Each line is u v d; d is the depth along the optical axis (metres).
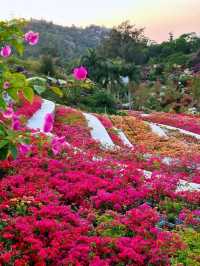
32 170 12.10
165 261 8.26
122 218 9.85
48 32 151.88
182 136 33.44
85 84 5.32
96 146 19.89
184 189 13.16
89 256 8.03
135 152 20.39
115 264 8.16
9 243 8.18
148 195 11.84
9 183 11.06
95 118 31.83
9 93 4.80
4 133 5.01
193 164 20.28
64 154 13.90
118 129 30.56
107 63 63.56
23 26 5.07
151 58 107.88
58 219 9.50
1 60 4.95
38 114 25.14
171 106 61.31
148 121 39.97
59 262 7.73
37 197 10.30
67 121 27.52
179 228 10.03
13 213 9.50
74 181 12.05
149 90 68.06
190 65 93.00
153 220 10.02
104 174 12.99
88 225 9.38
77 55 136.25
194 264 8.26
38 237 8.50
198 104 61.34
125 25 109.06
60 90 5.04
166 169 18.44
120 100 63.03
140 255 8.27
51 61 57.19
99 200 10.92
